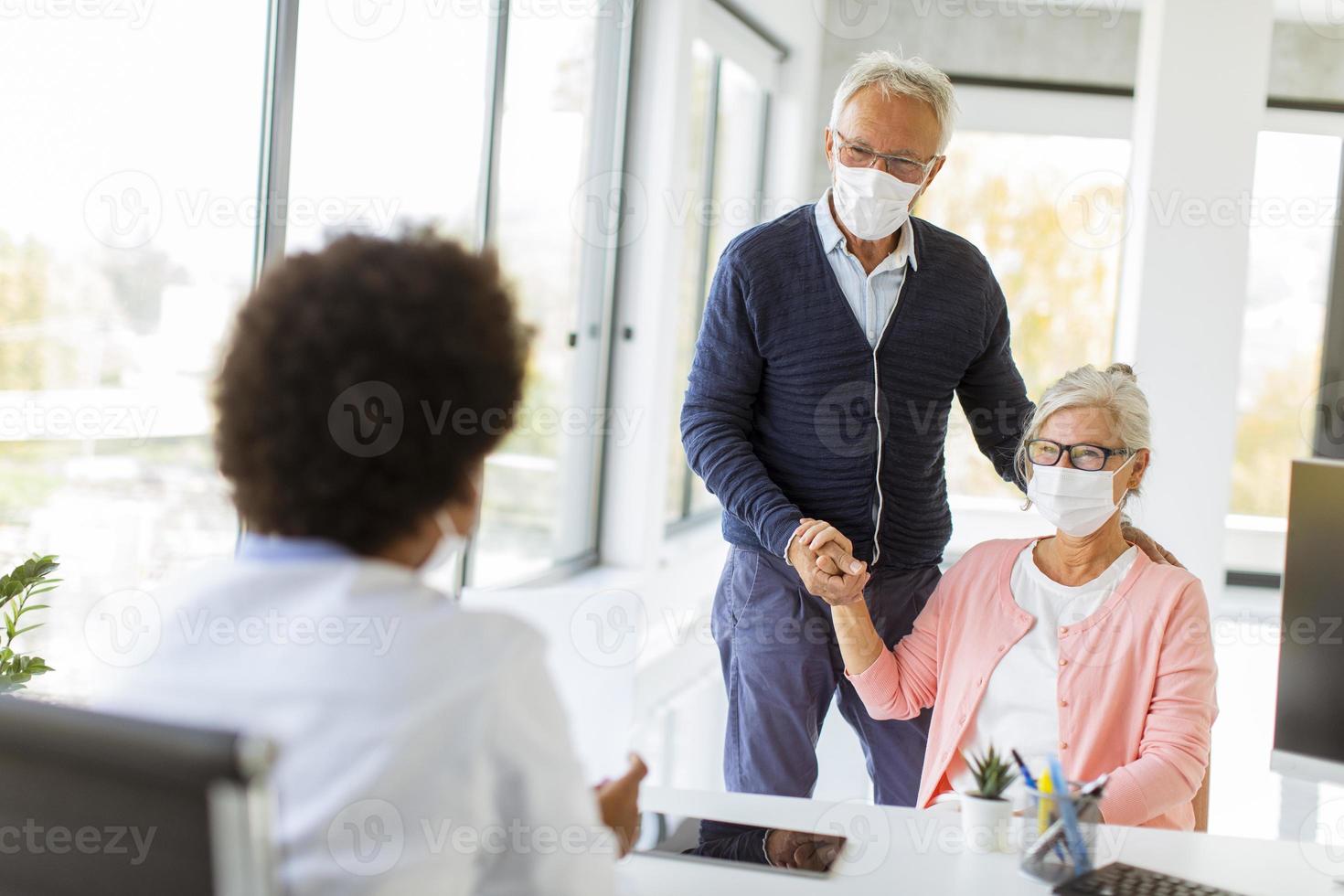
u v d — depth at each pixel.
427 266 0.85
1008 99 5.82
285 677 0.79
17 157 1.86
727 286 2.15
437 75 3.09
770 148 5.89
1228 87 4.03
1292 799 3.43
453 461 0.86
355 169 2.73
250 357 0.83
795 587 2.16
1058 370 5.95
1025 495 1.91
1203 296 4.08
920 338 2.12
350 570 0.83
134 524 2.15
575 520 4.34
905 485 2.17
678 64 4.29
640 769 1.18
